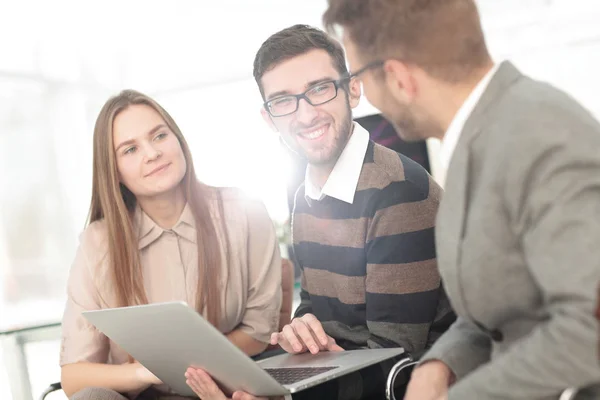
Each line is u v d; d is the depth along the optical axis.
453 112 1.32
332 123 2.07
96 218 2.34
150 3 7.47
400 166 2.08
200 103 7.72
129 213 2.30
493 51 7.28
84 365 2.18
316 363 1.84
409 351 2.00
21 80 6.94
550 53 7.14
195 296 2.27
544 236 1.09
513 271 1.20
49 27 7.11
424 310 2.01
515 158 1.15
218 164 7.61
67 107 7.23
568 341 1.06
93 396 1.98
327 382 1.96
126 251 2.22
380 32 1.30
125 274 2.21
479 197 1.21
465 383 1.22
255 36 7.64
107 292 2.25
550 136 1.13
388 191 2.04
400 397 1.97
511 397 1.15
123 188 2.31
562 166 1.10
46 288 6.87
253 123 7.60
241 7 7.59
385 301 2.00
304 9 7.57
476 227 1.21
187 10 7.59
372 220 2.04
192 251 2.29
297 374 1.75
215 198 2.37
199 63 7.70
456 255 1.25
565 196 1.09
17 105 6.91
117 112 2.21
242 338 2.33
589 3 6.98
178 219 2.31
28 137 6.96
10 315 6.57
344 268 2.12
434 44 1.27
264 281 2.39
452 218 1.26
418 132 1.39
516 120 1.18
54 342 4.35
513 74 1.29
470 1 1.28
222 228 2.33
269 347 2.47
